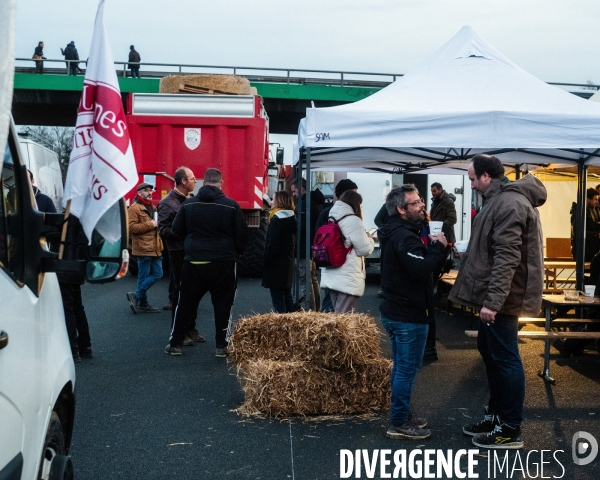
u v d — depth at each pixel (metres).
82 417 5.52
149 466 4.53
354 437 5.08
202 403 5.89
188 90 14.18
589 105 7.33
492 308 4.59
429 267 4.73
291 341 5.77
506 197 4.66
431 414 5.64
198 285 7.44
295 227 8.61
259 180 13.21
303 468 4.50
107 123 2.92
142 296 10.35
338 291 6.99
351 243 6.91
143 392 6.21
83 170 2.94
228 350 6.13
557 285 12.23
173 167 13.19
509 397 4.77
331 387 5.53
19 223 2.79
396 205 4.93
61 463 3.04
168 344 7.83
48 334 2.98
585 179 8.95
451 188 15.10
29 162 14.99
